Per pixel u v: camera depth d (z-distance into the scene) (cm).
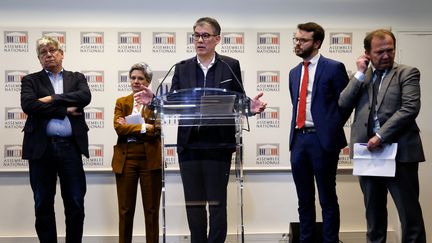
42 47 356
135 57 434
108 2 436
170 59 436
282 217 440
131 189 371
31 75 361
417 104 292
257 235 437
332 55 442
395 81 301
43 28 427
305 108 330
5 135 424
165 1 439
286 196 441
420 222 298
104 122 431
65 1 434
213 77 290
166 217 250
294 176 337
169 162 268
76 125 357
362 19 447
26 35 426
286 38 440
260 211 439
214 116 256
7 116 424
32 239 426
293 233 413
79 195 359
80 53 430
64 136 354
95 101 430
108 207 432
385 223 314
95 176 432
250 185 440
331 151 319
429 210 443
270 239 437
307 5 445
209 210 249
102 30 431
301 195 336
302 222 337
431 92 441
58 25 432
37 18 432
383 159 297
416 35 445
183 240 249
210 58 294
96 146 430
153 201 369
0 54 424
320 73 327
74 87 362
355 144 309
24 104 344
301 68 340
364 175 304
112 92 432
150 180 368
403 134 297
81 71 430
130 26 436
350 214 442
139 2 438
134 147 369
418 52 444
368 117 307
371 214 311
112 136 431
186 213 250
